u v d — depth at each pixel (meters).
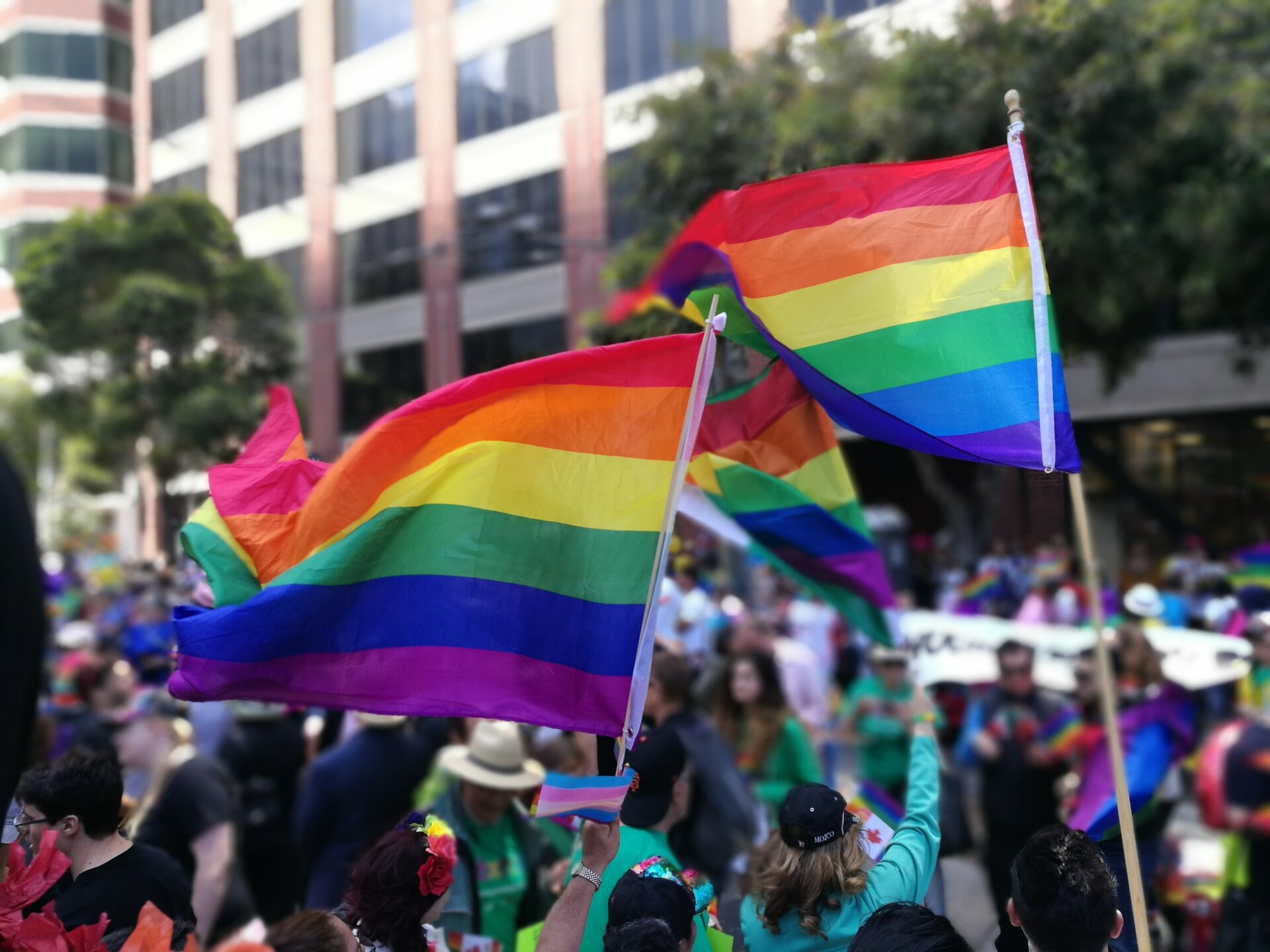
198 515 2.86
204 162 17.33
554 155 16.16
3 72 19.66
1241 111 10.94
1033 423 2.94
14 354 20.14
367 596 2.77
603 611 2.79
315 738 6.66
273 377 16.28
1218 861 7.08
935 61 9.73
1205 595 12.62
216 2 17.23
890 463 24.12
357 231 17.42
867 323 3.14
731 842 4.86
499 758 4.10
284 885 5.59
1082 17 10.30
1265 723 5.09
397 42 17.16
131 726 4.73
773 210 3.33
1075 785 5.52
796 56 11.16
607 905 3.14
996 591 14.39
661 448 2.85
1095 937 2.41
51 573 22.92
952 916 5.89
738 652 6.25
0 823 1.63
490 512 2.82
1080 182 10.16
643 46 15.37
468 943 3.97
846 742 6.46
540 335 16.16
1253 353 16.03
